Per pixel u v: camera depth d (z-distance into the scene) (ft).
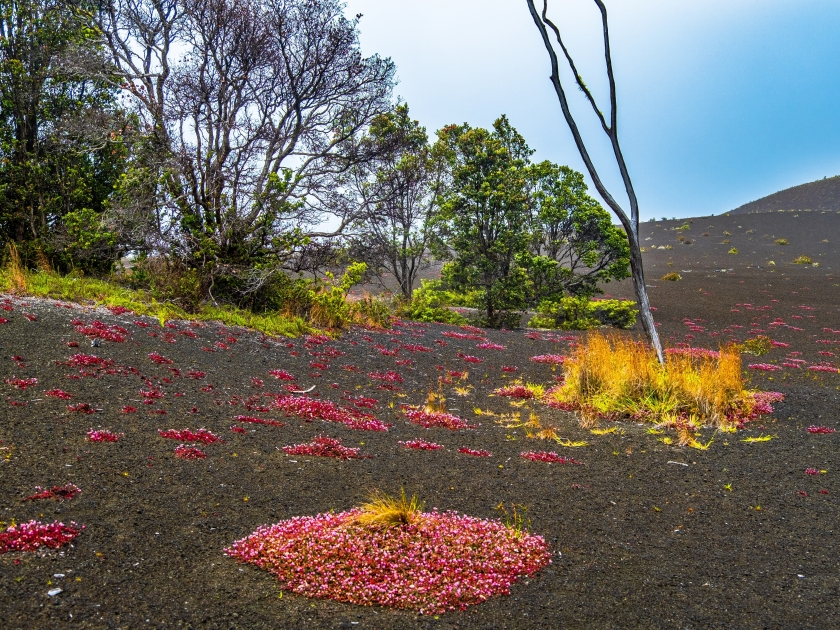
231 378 35.94
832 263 193.26
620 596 15.39
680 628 14.03
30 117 64.49
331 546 16.25
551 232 114.52
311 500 20.01
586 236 108.47
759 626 14.24
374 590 14.66
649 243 250.57
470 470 25.03
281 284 65.10
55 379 28.32
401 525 17.53
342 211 68.03
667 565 17.38
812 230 257.14
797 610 15.06
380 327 68.18
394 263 105.50
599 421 35.65
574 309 99.55
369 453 26.12
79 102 63.98
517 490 22.93
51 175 64.69
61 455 20.44
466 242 101.24
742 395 38.37
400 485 22.35
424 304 91.66
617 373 39.42
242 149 61.93
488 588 15.20
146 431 24.27
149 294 54.49
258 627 12.87
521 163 110.93
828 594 15.97
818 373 58.34
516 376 49.98
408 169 77.66
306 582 14.74
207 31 61.26
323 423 30.19
